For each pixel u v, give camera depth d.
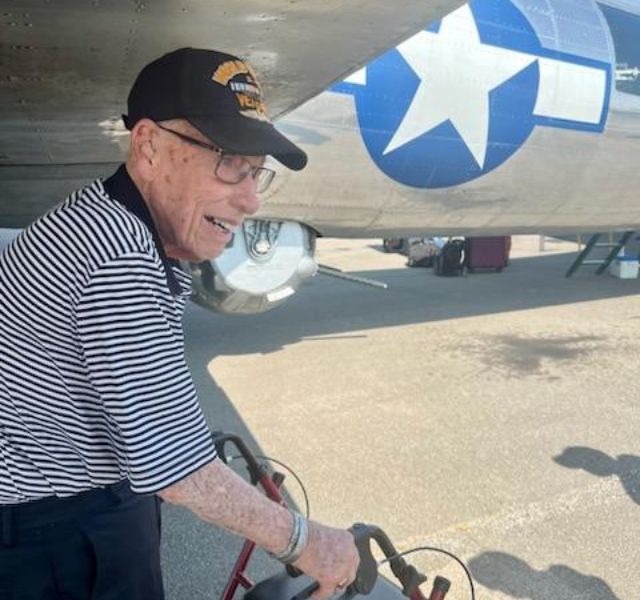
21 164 3.94
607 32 6.70
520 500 3.45
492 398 5.00
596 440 4.22
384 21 1.89
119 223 1.09
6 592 1.28
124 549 1.32
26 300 1.10
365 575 1.34
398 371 5.70
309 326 7.42
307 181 5.41
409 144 5.66
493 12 5.96
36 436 1.17
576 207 7.17
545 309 8.48
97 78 2.31
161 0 1.65
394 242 14.44
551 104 6.34
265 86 2.66
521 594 2.67
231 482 1.12
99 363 1.06
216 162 1.19
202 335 7.00
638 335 7.04
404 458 3.94
